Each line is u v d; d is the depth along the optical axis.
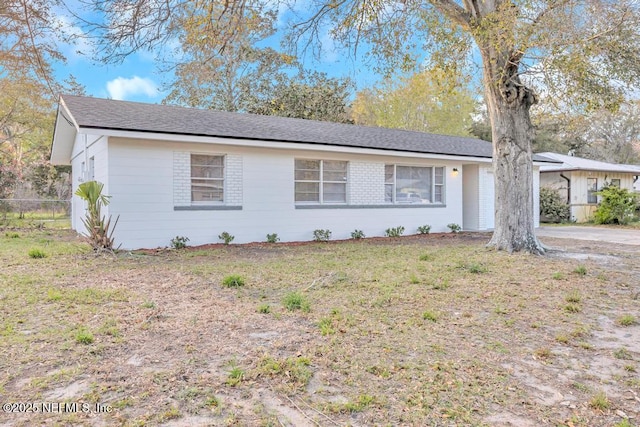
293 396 2.84
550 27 6.90
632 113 27.33
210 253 9.36
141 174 9.92
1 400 2.70
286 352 3.55
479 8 8.20
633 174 22.50
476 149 15.99
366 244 11.51
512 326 4.38
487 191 16.31
